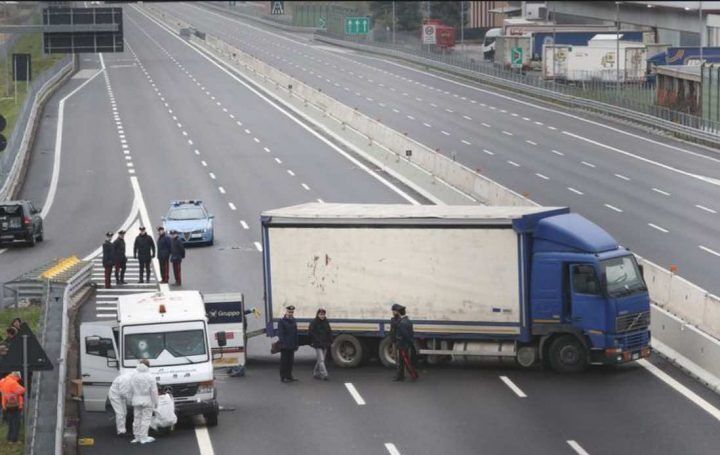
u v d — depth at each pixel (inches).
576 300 2145.7
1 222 3713.1
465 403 1994.3
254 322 2694.4
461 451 1731.1
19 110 7081.7
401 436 1818.4
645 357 2206.0
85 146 5935.0
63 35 7391.7
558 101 7416.3
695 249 3294.8
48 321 2466.8
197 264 3368.6
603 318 2128.4
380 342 2273.6
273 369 2293.3
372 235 2240.4
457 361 2298.2
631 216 3853.3
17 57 7524.6
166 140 6048.2
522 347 2198.6
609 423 1855.3
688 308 2385.6
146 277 3233.3
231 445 1802.4
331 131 6186.0
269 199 4439.0
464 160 5187.0
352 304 2260.1
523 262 2165.4
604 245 2166.6
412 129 6205.7
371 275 2246.6
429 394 2062.0
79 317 2760.8
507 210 2247.8
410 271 2226.9
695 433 1793.8
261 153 5590.6
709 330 2279.8
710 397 1994.3
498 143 5728.3
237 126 6471.5
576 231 2161.7
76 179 5078.7
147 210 4328.3
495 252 2180.1
